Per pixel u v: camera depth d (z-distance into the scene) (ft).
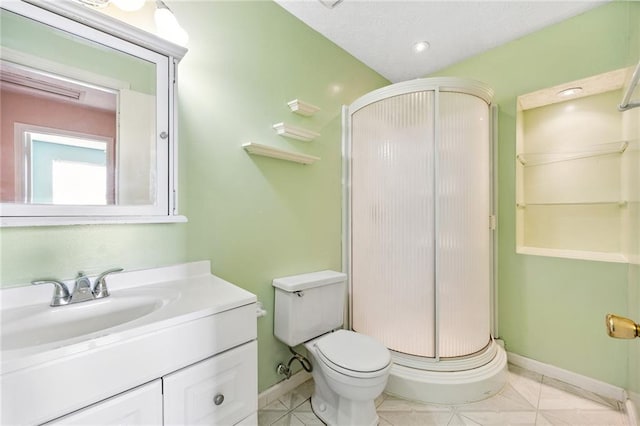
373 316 6.33
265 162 5.24
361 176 6.63
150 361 2.49
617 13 5.28
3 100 2.87
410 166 5.84
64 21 3.09
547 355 6.07
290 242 5.71
